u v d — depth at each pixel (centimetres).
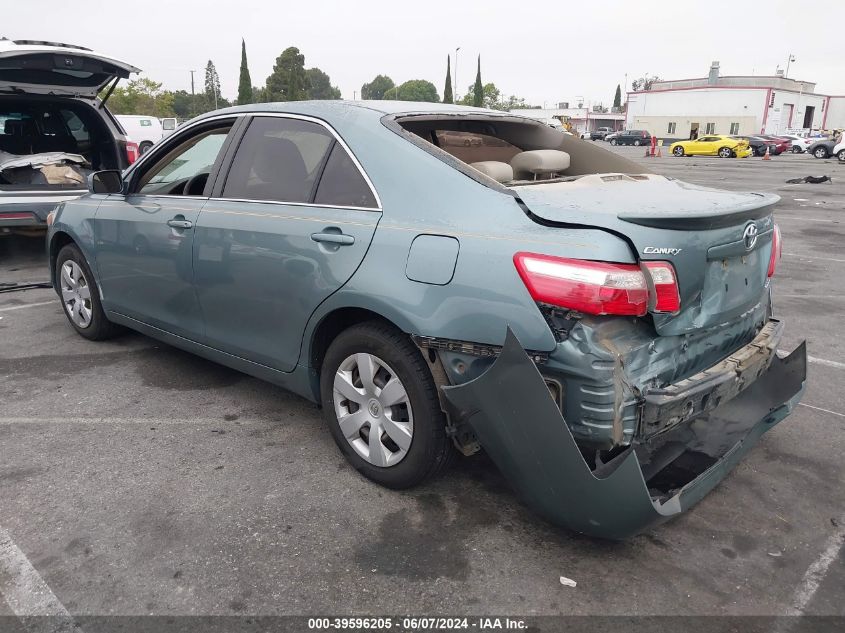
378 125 304
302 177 323
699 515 290
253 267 330
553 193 266
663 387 242
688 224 238
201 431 361
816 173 2448
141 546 263
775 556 263
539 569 254
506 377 232
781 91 6838
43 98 749
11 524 276
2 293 638
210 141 383
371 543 267
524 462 241
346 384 305
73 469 320
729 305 270
